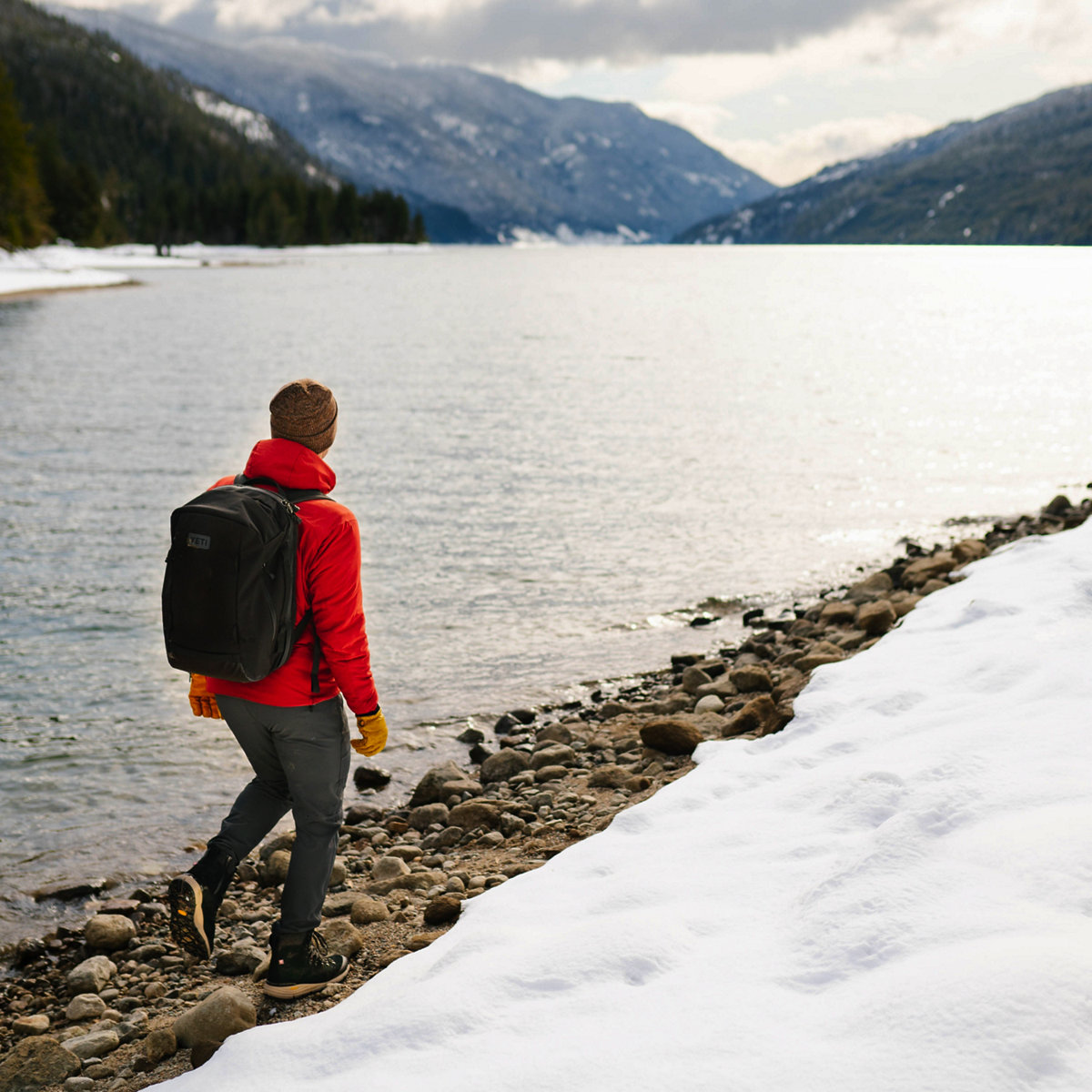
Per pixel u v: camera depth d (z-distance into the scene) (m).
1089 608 5.69
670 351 36.06
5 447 17.58
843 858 3.10
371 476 15.61
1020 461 16.53
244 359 32.94
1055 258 189.75
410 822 5.83
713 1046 2.24
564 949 2.80
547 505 13.80
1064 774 3.27
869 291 81.00
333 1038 2.64
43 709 7.27
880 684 5.24
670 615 9.60
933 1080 1.94
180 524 2.96
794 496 14.30
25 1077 3.36
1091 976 2.06
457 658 8.54
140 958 4.40
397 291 78.62
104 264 118.62
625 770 6.03
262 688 3.21
